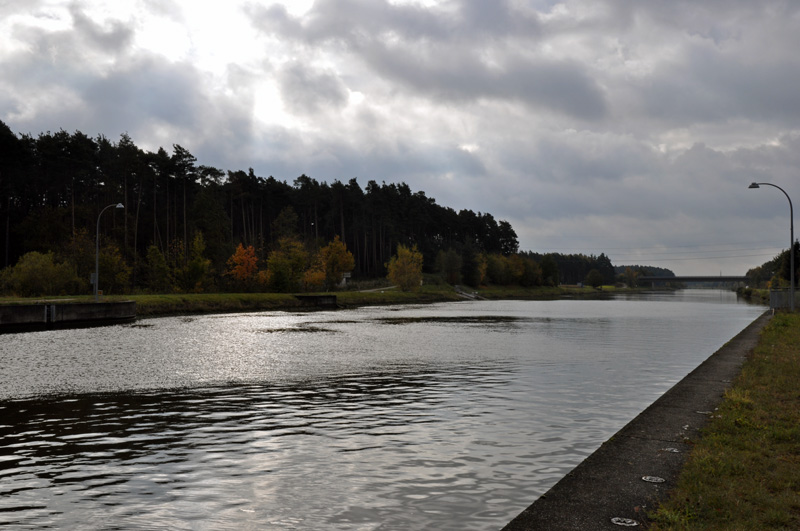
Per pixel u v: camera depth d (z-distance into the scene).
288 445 12.33
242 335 41.75
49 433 13.38
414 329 49.06
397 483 9.80
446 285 166.12
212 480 9.99
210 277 92.94
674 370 24.22
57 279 66.56
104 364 25.97
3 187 97.00
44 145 101.31
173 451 11.85
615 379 21.73
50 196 110.19
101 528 7.95
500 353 30.97
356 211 163.75
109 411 15.92
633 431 11.83
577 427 13.92
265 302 86.69
